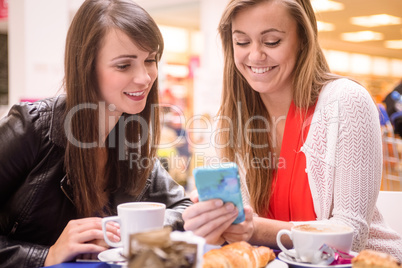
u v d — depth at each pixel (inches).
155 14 257.4
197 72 214.7
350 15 189.5
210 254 41.2
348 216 58.7
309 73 65.8
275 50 63.8
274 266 44.4
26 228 60.6
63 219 61.7
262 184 69.3
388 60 185.9
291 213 67.6
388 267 37.9
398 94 178.7
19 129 59.5
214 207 46.9
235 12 64.3
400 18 185.6
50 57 249.9
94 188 61.6
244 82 71.3
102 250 50.7
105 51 58.1
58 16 251.0
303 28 64.9
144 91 60.8
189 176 181.2
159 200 69.8
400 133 175.8
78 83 59.8
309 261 46.0
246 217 51.5
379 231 64.9
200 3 231.3
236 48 66.2
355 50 189.8
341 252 46.2
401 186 172.2
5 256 52.6
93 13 58.3
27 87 249.6
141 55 58.9
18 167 59.3
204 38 227.0
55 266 48.4
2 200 60.6
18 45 251.6
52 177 60.7
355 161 60.6
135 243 33.3
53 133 60.6
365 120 61.2
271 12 62.4
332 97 64.5
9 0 252.4
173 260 32.9
